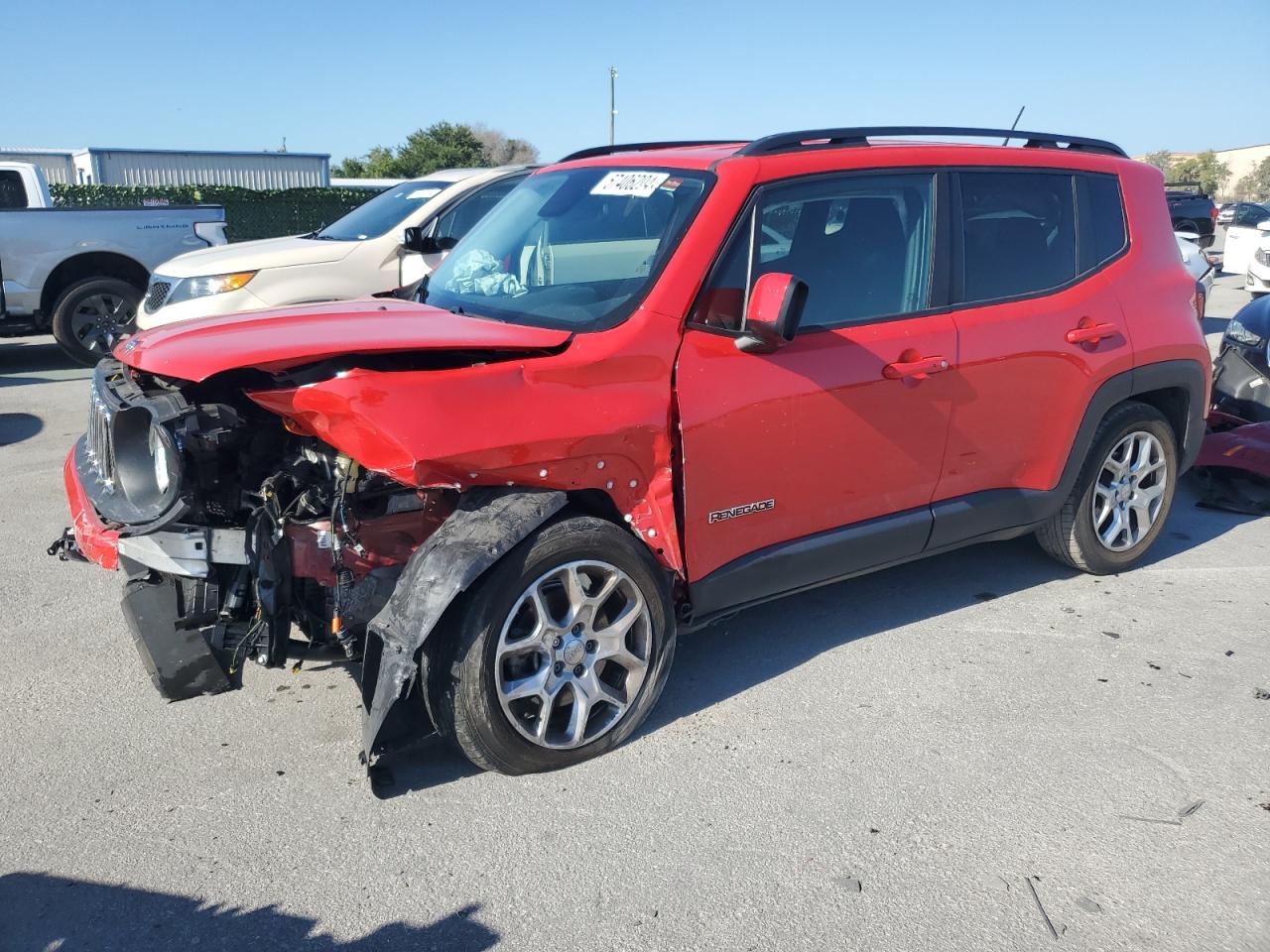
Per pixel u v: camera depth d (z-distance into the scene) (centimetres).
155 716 371
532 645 321
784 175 369
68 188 2909
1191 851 296
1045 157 450
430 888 281
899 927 266
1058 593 484
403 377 302
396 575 333
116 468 331
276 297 802
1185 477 664
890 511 407
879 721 368
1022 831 305
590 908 273
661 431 336
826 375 370
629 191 388
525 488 322
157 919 269
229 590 320
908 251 400
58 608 464
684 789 326
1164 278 483
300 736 358
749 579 371
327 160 3812
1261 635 439
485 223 459
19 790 325
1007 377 421
